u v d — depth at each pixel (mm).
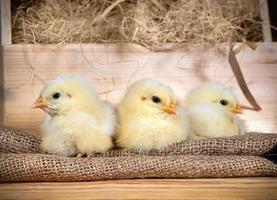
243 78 690
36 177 482
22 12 706
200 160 495
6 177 479
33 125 654
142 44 701
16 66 675
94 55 691
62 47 690
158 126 536
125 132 539
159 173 487
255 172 493
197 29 714
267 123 679
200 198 477
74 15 711
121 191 474
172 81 688
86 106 523
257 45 710
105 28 708
